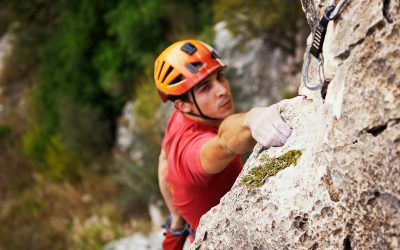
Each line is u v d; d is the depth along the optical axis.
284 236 1.28
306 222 1.25
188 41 1.95
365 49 1.05
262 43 7.59
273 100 7.47
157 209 8.20
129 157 9.12
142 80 8.96
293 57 7.62
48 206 9.53
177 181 1.92
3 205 10.03
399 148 1.00
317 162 1.23
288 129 1.38
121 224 8.51
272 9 7.29
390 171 1.03
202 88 1.89
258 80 7.55
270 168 1.37
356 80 1.07
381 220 1.09
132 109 9.22
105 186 9.34
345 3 1.11
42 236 8.95
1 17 11.76
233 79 7.57
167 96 1.95
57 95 10.56
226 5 7.63
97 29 9.97
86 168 9.84
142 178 8.23
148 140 8.11
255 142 1.48
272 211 1.31
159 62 1.96
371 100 1.04
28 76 12.41
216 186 1.87
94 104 10.05
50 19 11.49
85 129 9.78
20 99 12.05
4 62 12.66
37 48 12.00
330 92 1.16
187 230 2.34
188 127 1.90
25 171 10.62
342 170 1.12
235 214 1.43
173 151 1.89
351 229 1.17
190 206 1.98
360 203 1.11
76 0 10.55
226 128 1.50
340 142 1.11
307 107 1.37
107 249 7.42
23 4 11.27
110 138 9.90
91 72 10.09
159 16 8.74
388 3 1.01
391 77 1.01
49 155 10.22
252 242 1.38
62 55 10.42
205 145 1.68
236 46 7.65
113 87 9.49
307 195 1.24
